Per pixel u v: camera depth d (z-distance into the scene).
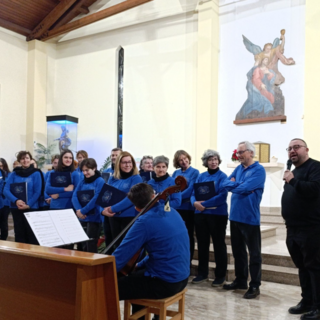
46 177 4.70
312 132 6.06
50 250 1.58
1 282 1.70
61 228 2.36
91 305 1.44
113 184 3.70
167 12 8.20
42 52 9.65
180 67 7.98
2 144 8.98
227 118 7.42
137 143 8.45
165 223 2.22
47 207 4.76
